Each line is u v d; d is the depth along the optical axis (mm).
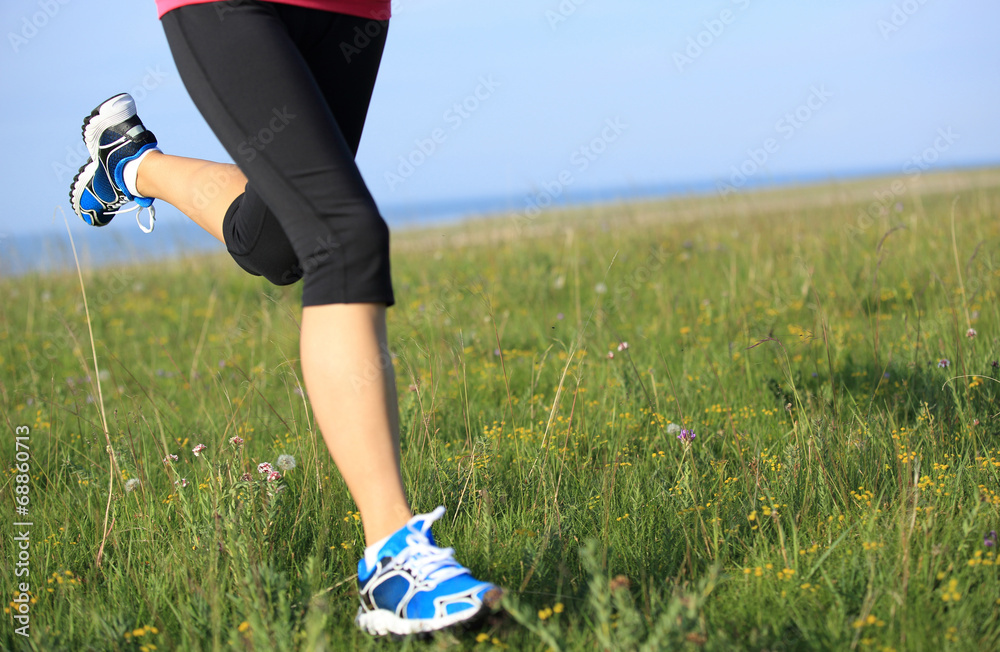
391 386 1752
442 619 1637
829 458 2439
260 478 2273
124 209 2484
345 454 1733
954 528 2010
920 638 1593
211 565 1958
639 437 3033
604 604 1527
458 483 2525
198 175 2240
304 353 1727
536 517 2379
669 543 2127
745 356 3873
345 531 2260
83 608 1984
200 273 8383
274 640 1690
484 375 4023
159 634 1848
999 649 1575
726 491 2381
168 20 1824
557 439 2938
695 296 5562
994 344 3326
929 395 3023
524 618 1555
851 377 3508
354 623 1817
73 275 8125
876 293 4941
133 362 5211
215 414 3646
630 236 8344
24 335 6012
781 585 1871
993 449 2529
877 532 2045
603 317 4762
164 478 2896
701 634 1541
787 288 5461
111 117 2355
